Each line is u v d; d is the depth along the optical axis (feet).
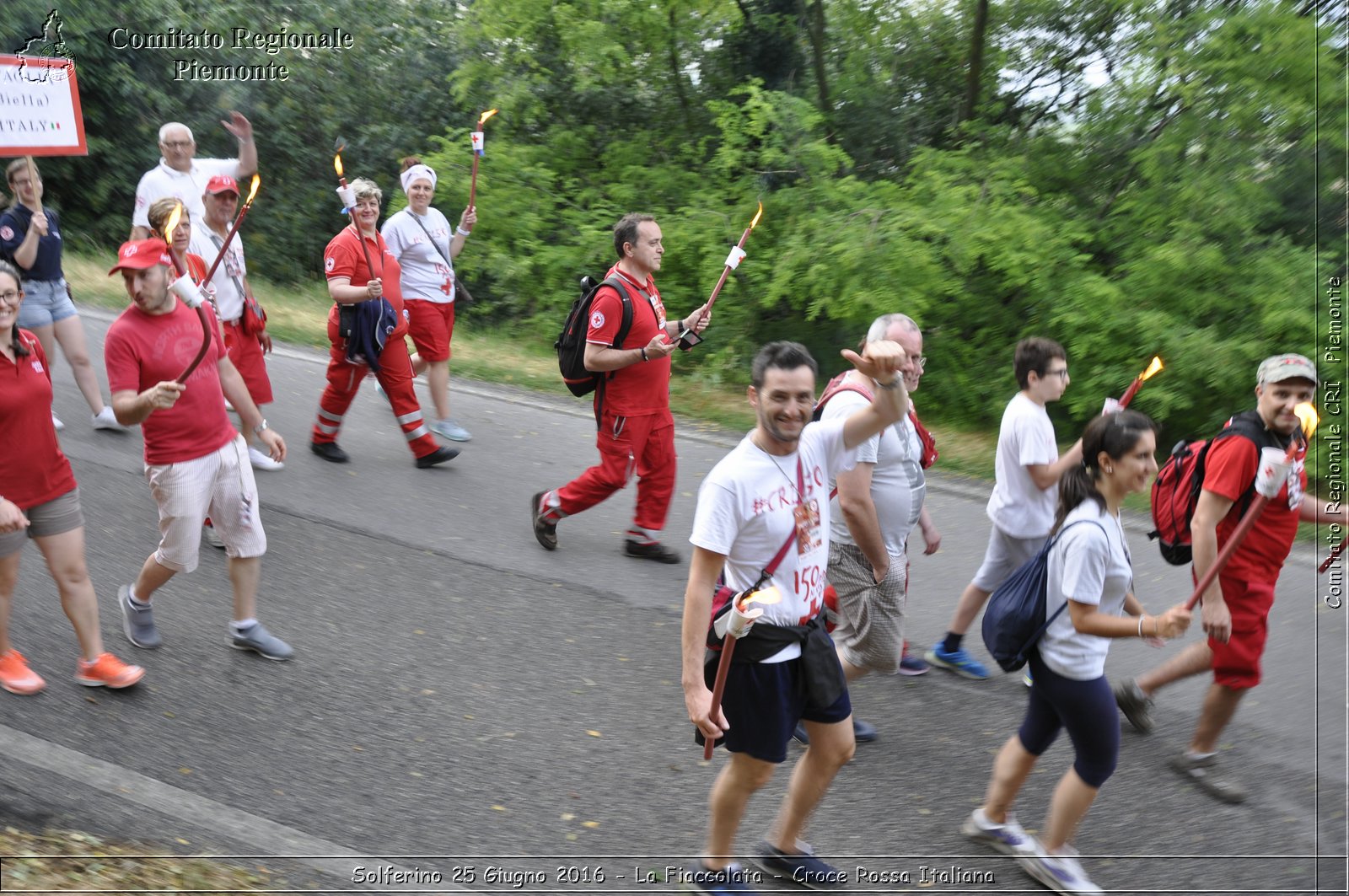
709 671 11.23
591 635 17.90
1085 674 11.86
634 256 19.56
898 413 11.25
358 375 24.02
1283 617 19.40
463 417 28.94
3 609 14.57
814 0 45.60
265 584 18.62
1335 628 18.94
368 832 12.73
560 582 19.67
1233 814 13.92
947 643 17.24
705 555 10.91
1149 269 35.24
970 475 27.45
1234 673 14.05
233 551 15.97
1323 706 16.47
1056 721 12.50
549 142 47.73
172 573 15.79
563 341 19.98
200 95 51.62
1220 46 36.68
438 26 55.11
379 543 20.65
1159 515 14.65
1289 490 13.71
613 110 48.29
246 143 23.49
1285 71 36.60
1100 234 38.37
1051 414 36.22
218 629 16.98
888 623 14.71
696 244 39.81
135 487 21.85
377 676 16.16
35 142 20.62
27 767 13.17
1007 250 35.09
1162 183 38.14
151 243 14.38
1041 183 40.91
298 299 45.09
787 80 46.19
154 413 14.79
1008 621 12.21
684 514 23.41
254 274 52.03
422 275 25.82
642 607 18.98
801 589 11.28
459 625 17.87
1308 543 22.57
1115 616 11.56
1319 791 14.38
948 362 36.81
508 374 33.60
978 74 44.50
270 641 16.30
